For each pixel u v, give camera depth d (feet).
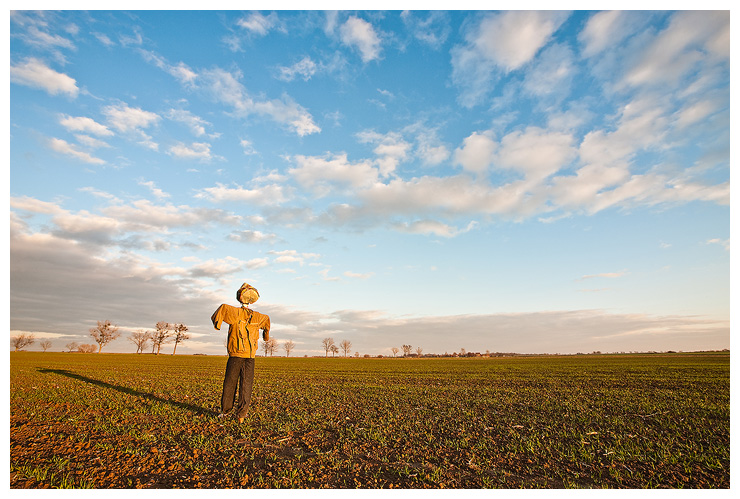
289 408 33.19
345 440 21.74
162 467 16.72
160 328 340.80
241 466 17.12
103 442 20.35
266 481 15.39
